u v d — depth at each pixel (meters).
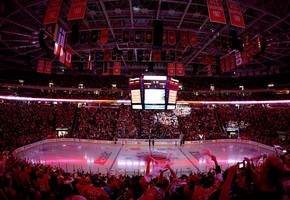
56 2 16.73
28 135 35.44
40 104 49.12
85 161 26.53
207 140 40.56
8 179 7.71
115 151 32.66
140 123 44.88
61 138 39.84
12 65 49.38
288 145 29.64
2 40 30.58
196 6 22.81
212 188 4.38
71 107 49.69
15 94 48.03
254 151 32.50
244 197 2.94
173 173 6.30
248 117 47.53
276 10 22.91
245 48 27.17
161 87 30.00
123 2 23.28
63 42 22.62
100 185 8.59
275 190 2.66
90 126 44.50
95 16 26.33
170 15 24.83
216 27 26.48
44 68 33.22
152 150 33.75
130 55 30.62
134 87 30.39
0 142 27.91
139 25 27.41
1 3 22.09
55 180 9.56
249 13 24.86
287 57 44.56
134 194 5.09
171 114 47.44
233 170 2.97
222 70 34.16
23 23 28.23
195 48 34.97
